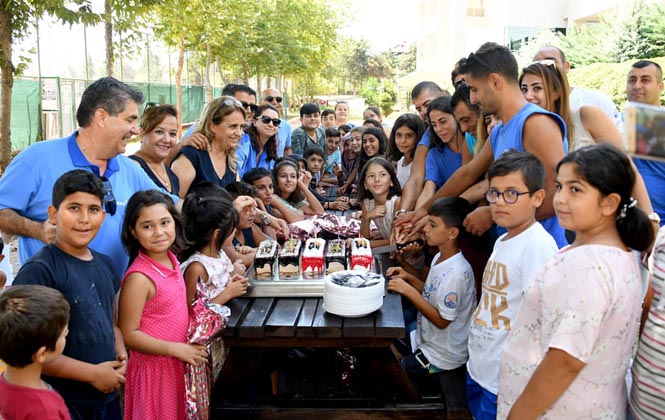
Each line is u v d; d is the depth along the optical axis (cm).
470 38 2531
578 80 1278
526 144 242
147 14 865
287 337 251
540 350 175
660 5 1470
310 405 275
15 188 231
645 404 168
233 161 388
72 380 200
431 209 285
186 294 258
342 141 832
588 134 283
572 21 2055
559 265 166
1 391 173
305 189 486
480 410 241
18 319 164
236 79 2322
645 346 168
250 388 294
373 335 243
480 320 239
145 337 223
